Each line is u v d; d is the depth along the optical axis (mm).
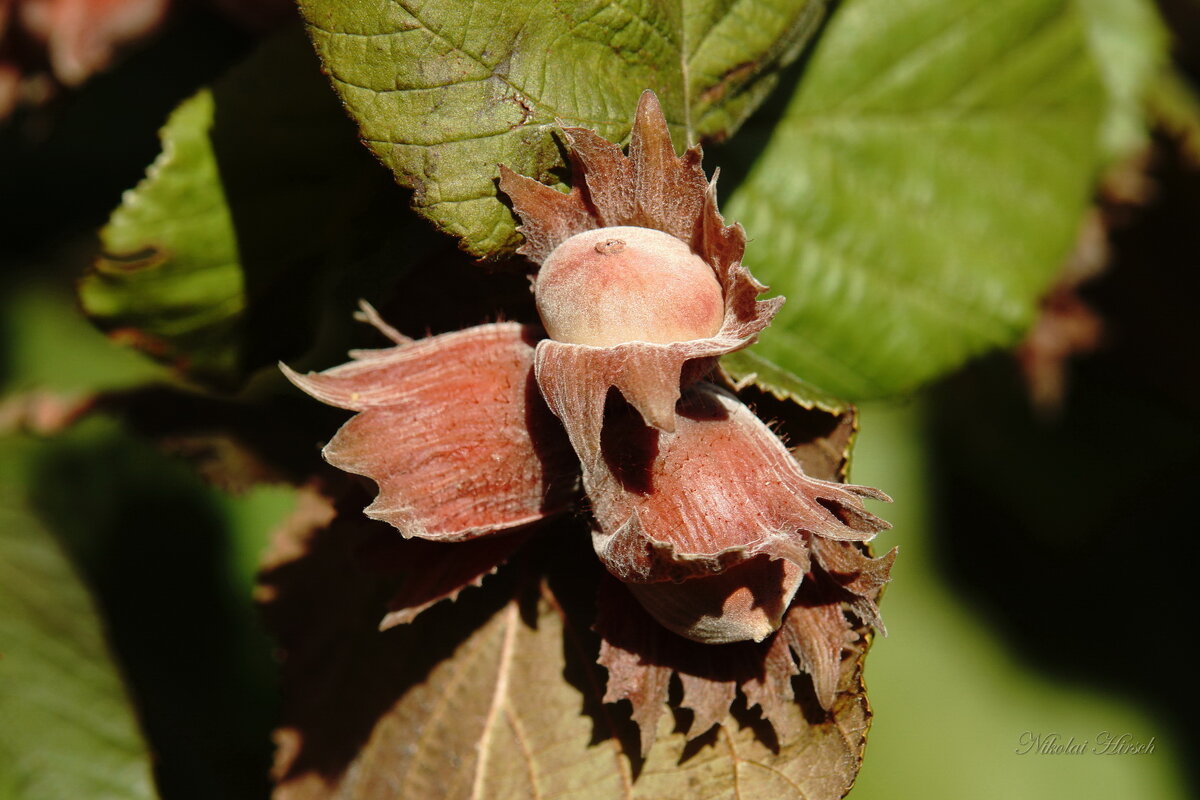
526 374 318
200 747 395
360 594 349
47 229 450
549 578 337
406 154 318
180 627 446
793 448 329
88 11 375
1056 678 444
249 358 355
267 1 367
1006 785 430
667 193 312
